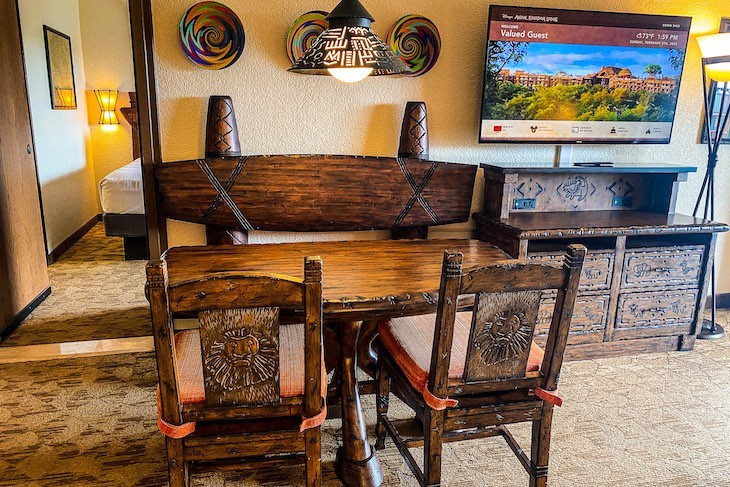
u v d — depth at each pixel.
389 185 2.83
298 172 2.72
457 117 2.98
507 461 2.12
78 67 5.78
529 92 2.90
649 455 2.15
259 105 2.75
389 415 2.42
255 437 1.48
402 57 2.81
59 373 2.72
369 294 1.71
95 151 6.20
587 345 2.97
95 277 4.30
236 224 2.73
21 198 3.41
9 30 3.29
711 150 3.29
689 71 3.25
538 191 3.10
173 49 2.60
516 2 2.90
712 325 3.36
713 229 2.89
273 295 1.30
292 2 2.65
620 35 2.90
